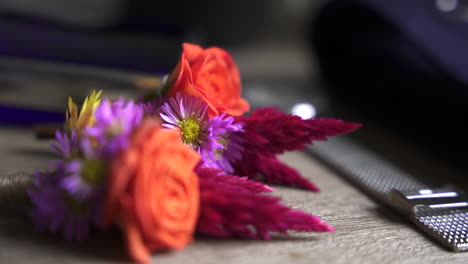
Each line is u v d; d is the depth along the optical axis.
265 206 0.29
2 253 0.29
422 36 0.53
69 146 0.29
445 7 0.60
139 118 0.29
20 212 0.32
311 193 0.38
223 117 0.34
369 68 0.60
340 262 0.30
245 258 0.30
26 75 0.47
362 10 0.62
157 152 0.27
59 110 0.47
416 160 0.48
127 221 0.27
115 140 0.27
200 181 0.29
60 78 0.47
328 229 0.29
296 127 0.33
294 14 1.21
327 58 0.66
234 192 0.30
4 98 0.47
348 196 0.39
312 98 0.71
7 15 0.55
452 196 0.36
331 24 0.65
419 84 0.52
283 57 1.13
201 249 0.30
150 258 0.29
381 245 0.32
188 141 0.34
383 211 0.37
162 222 0.27
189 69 0.33
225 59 0.35
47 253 0.29
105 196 0.27
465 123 0.45
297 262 0.30
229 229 0.30
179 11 1.09
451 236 0.33
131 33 0.61
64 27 0.57
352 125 0.32
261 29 1.19
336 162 0.43
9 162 0.40
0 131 0.47
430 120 0.49
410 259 0.31
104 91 0.46
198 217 0.29
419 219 0.34
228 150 0.35
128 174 0.26
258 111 0.35
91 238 0.30
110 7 1.03
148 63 0.49
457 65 0.48
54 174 0.29
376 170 0.42
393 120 0.55
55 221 0.29
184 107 0.33
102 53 0.50
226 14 1.13
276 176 0.38
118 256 0.29
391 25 0.57
